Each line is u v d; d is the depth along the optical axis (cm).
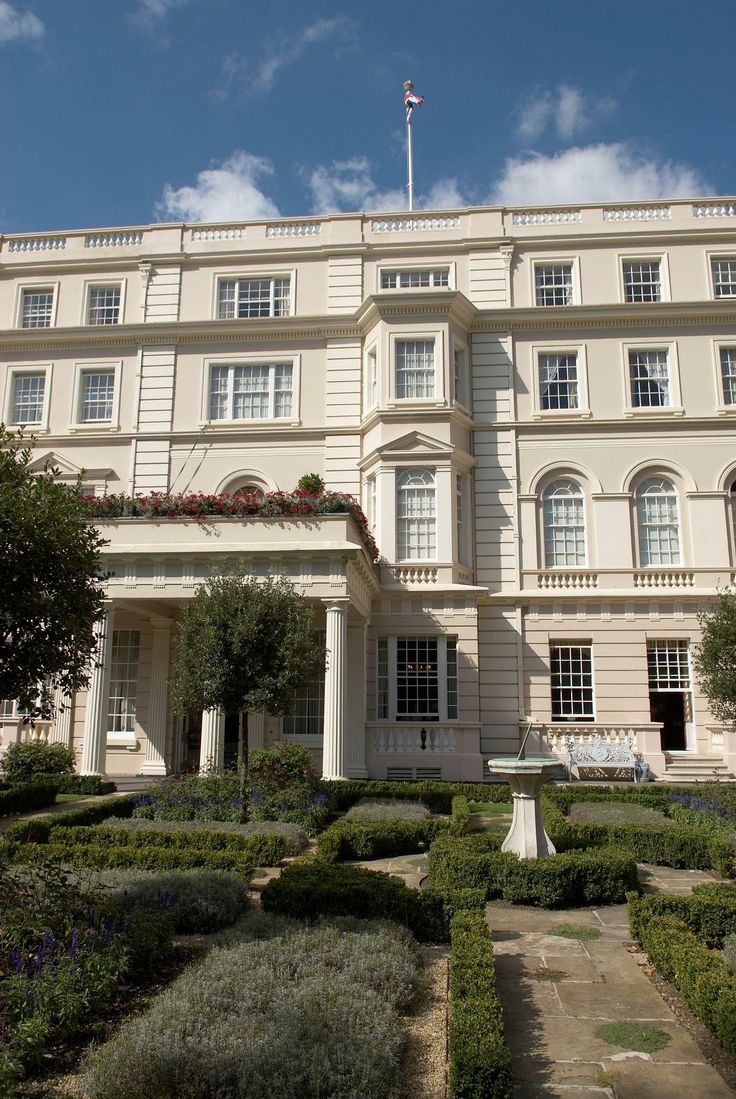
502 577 2681
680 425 2728
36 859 954
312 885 912
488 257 2891
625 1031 661
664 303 2759
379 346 2716
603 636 2616
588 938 903
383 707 2511
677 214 2891
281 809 1584
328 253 2933
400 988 680
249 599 1638
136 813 1584
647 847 1319
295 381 2834
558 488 2761
